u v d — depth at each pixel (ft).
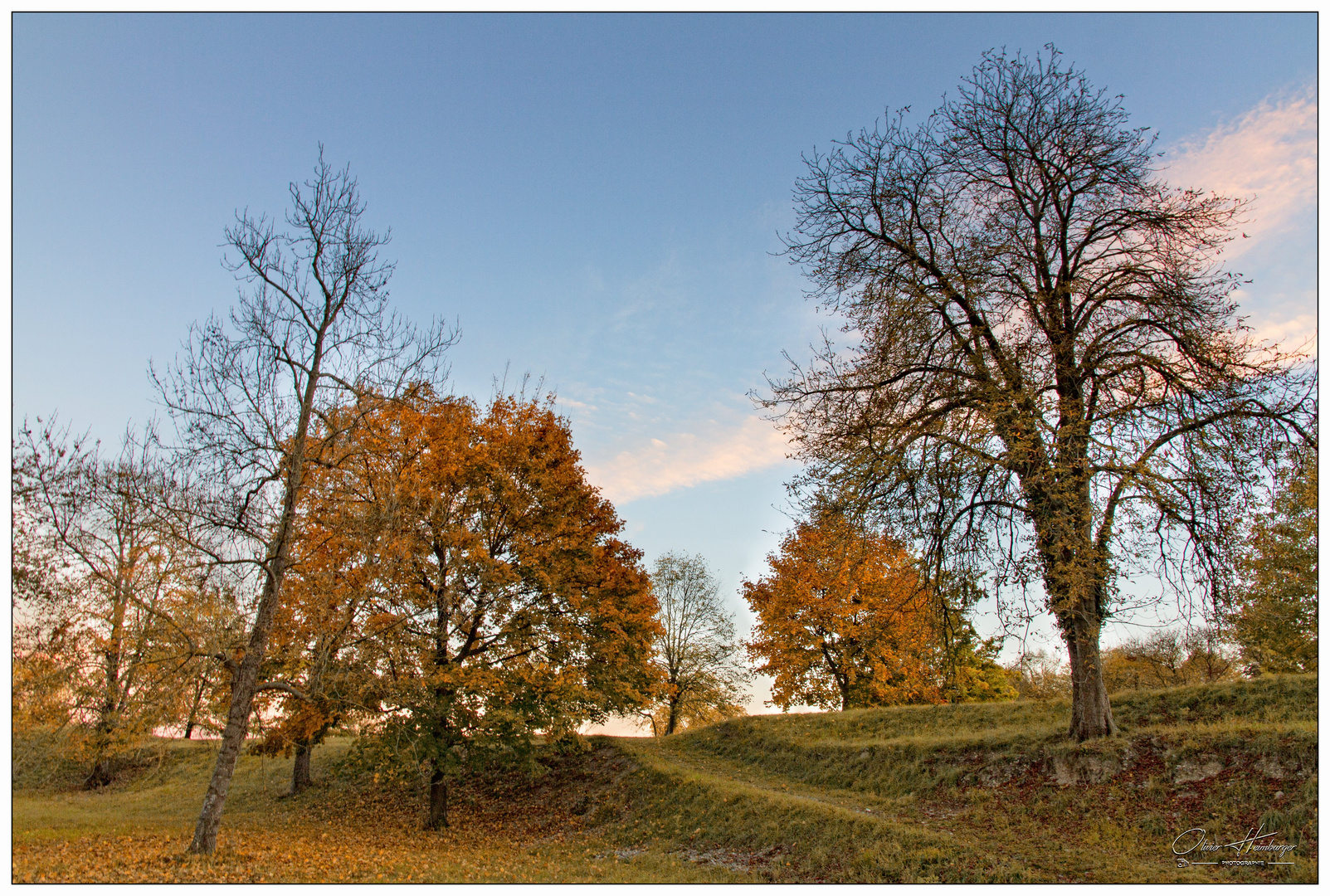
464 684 56.18
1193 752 42.34
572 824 62.23
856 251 55.01
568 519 66.59
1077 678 49.06
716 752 82.84
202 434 43.32
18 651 46.98
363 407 48.70
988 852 38.29
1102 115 50.88
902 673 88.38
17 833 48.88
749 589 102.37
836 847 42.60
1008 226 52.60
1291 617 67.41
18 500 42.39
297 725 58.54
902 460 49.85
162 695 43.21
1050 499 43.73
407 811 69.77
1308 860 32.09
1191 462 44.32
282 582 47.93
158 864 38.63
